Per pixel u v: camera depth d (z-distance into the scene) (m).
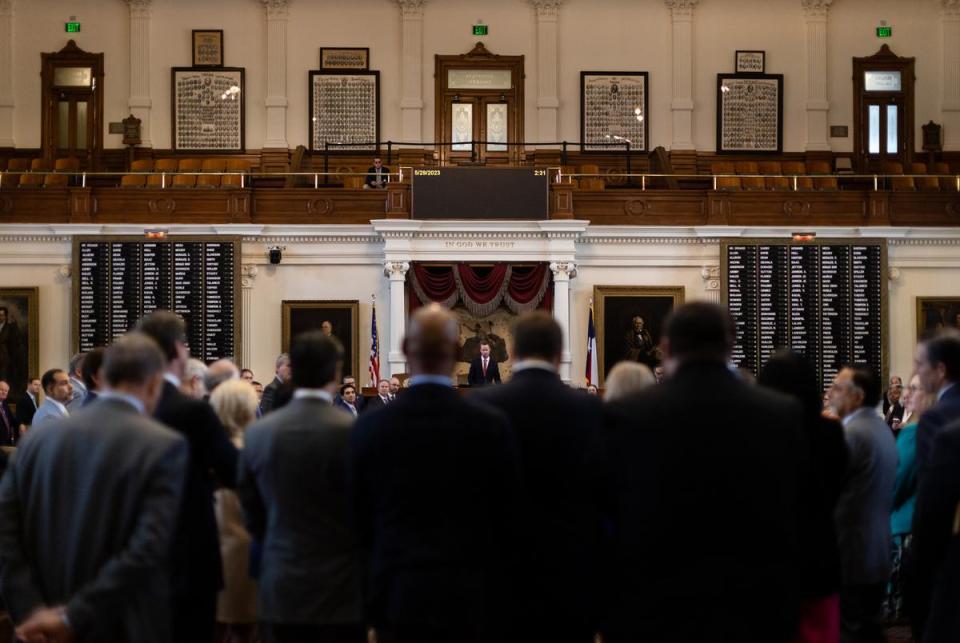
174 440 4.41
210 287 19.58
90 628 4.19
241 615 6.04
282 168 23.44
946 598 4.78
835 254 20.00
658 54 24.02
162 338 5.45
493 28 23.98
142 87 23.47
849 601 6.68
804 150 23.98
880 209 20.12
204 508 5.21
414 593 4.14
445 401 4.33
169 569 4.86
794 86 24.03
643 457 3.94
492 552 4.37
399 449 4.26
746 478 3.89
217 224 19.67
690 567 3.84
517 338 4.86
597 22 24.06
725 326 4.14
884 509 6.61
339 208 19.97
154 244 19.58
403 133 23.73
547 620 4.58
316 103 23.73
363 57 23.83
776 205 20.16
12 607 4.39
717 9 24.06
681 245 20.23
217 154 23.59
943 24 24.08
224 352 19.56
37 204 19.59
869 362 19.91
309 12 23.81
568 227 19.42
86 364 7.02
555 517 4.61
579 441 4.64
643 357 20.09
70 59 23.45
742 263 20.00
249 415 6.14
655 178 23.20
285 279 19.95
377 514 4.31
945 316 20.20
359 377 19.89
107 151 23.45
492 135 23.91
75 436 4.39
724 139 23.98
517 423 4.64
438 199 19.50
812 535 5.23
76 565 4.32
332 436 4.84
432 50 23.94
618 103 23.98
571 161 23.80
